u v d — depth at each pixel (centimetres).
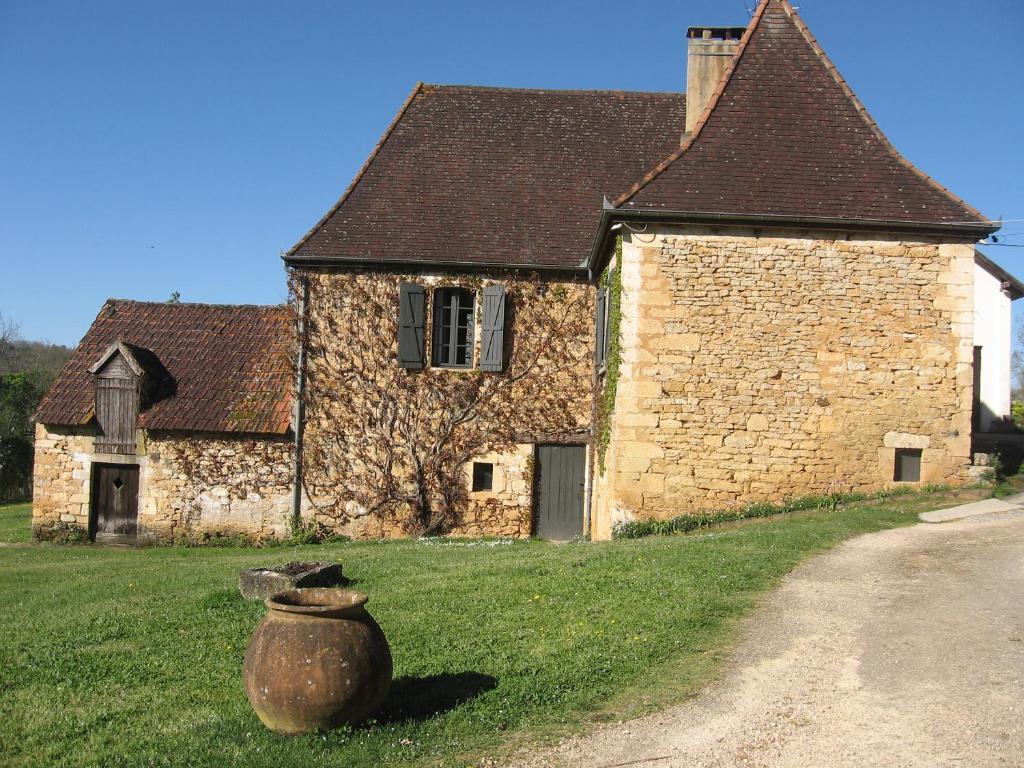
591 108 1964
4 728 580
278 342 1848
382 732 534
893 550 984
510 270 1681
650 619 745
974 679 592
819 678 609
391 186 1806
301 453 1703
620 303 1321
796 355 1308
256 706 530
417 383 1694
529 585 884
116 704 620
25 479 3097
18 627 860
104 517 1761
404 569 1034
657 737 525
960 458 1305
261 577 929
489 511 1683
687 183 1330
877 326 1305
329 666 520
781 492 1302
